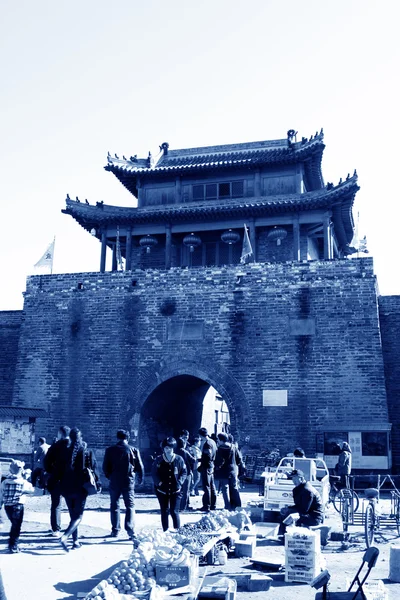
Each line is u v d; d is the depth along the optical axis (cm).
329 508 1586
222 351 2402
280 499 1373
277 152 3150
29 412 2314
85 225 3225
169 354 2458
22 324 2656
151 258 3281
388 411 2341
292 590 812
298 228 2955
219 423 4150
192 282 2491
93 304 2589
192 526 1025
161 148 3453
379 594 688
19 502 986
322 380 2272
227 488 1487
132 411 2448
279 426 2273
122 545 1078
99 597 679
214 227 3081
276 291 2392
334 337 2297
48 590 779
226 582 792
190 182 3262
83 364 2541
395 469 2264
